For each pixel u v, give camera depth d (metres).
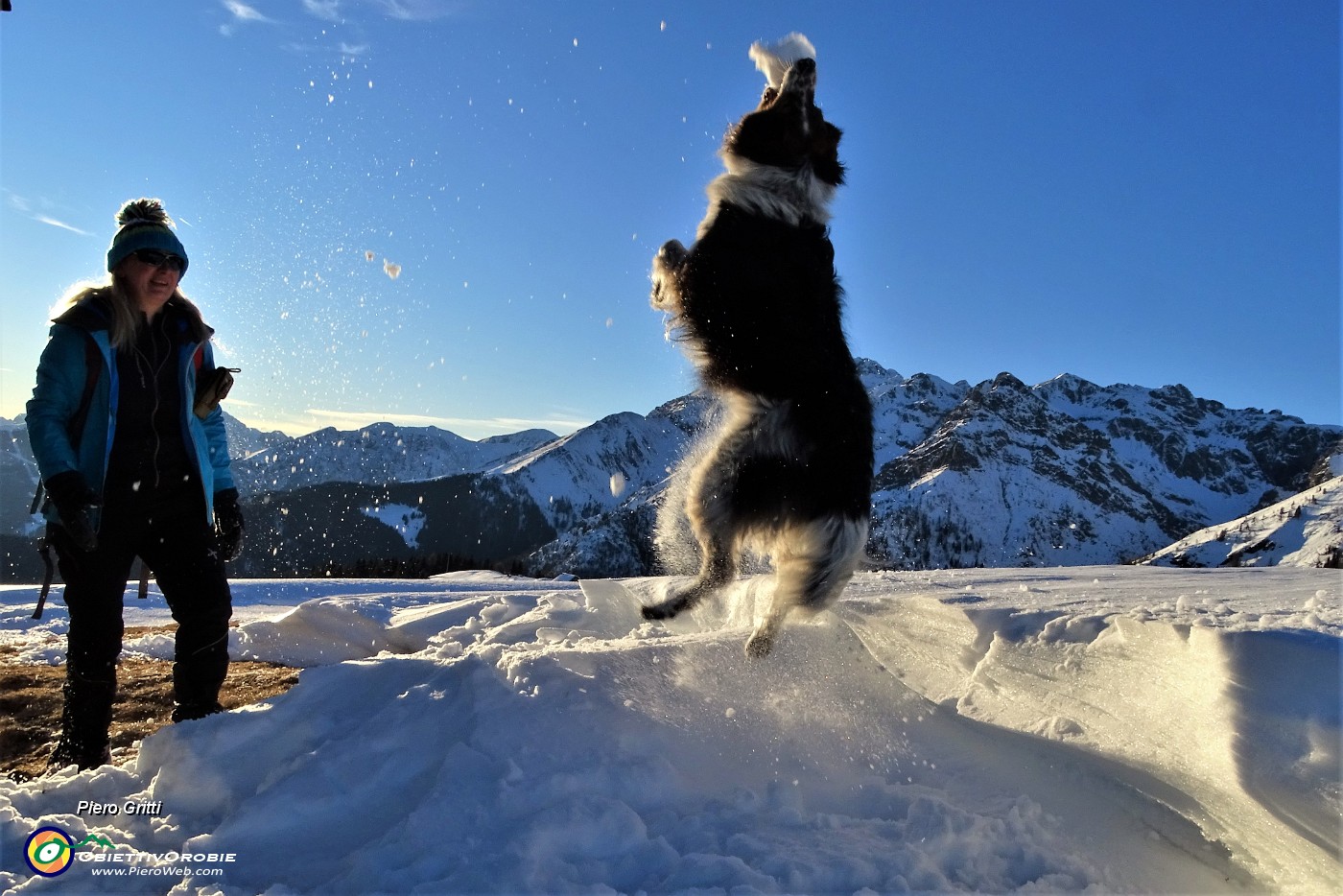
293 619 5.34
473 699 2.57
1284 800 2.28
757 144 4.25
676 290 4.22
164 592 3.23
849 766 2.74
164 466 3.11
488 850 2.08
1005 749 2.94
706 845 2.19
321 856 2.23
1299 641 2.55
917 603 4.13
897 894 2.05
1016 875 2.28
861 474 3.90
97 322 2.97
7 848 2.25
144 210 3.11
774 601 3.76
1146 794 2.68
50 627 6.16
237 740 2.62
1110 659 3.07
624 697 2.75
